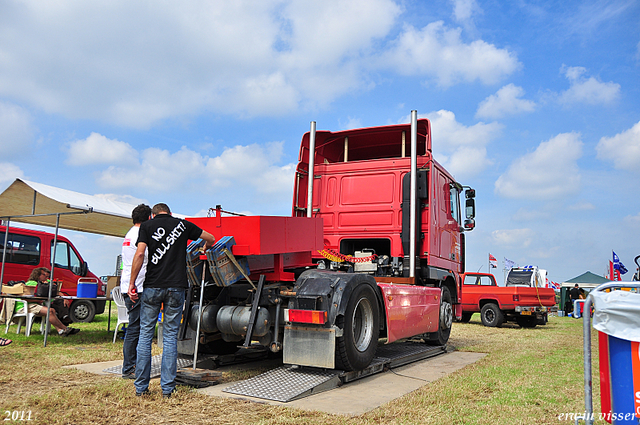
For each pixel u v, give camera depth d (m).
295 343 4.71
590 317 2.76
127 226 9.10
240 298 5.26
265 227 4.75
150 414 3.52
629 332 2.49
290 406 3.82
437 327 7.15
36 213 8.43
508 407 3.87
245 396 4.11
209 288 5.30
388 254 7.79
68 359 5.69
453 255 8.70
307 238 5.53
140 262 4.09
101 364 5.49
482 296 14.52
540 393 4.42
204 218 4.96
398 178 7.42
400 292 5.91
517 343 8.84
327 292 4.69
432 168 7.38
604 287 2.70
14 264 11.33
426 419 3.48
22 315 8.01
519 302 13.80
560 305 21.41
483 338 9.89
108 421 3.33
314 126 7.90
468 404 3.97
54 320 8.02
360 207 7.57
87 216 8.23
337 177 7.84
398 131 7.94
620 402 2.51
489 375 5.29
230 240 4.64
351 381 4.90
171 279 4.11
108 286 8.70
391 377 5.23
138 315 4.74
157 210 4.38
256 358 6.14
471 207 9.20
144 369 4.01
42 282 8.38
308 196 7.71
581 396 4.32
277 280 5.16
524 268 19.11
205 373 4.50
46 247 11.96
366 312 5.22
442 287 7.90
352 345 4.79
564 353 7.28
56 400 3.69
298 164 7.90
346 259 6.82
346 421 3.41
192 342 5.20
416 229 6.99
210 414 3.55
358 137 8.29
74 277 12.38
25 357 5.79
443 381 4.92
